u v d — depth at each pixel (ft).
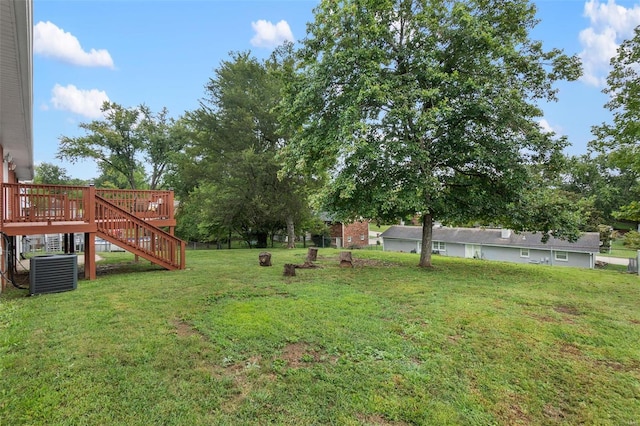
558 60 27.17
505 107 24.23
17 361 10.06
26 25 10.58
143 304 16.22
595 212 103.86
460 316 15.55
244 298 17.81
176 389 9.02
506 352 12.02
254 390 9.19
